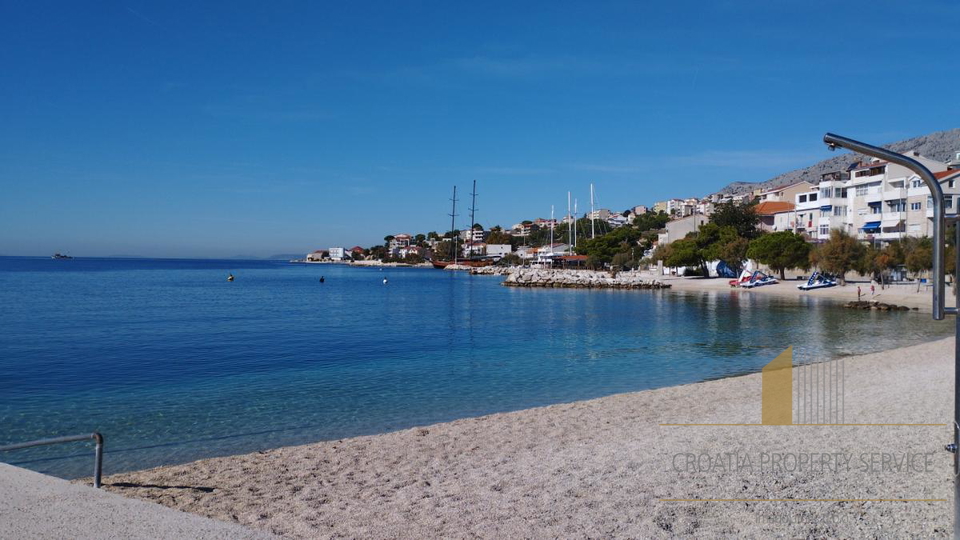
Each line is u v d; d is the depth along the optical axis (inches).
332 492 393.1
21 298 2728.8
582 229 7785.4
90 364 1080.8
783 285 3270.2
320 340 1419.8
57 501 308.5
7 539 258.1
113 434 623.5
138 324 1739.7
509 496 362.3
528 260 7391.7
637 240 6456.7
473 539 295.0
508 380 920.9
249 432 630.5
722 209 4306.1
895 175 3225.9
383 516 336.2
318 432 629.9
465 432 565.6
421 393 827.4
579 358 1139.9
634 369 1011.9
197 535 266.4
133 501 312.5
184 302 2628.0
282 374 981.2
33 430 641.6
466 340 1418.6
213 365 1072.8
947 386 674.2
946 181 2878.9
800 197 4099.4
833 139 212.7
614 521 311.6
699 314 2031.3
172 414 711.1
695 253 4065.0
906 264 2613.2
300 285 4392.2
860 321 1748.3
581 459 442.0
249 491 400.5
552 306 2486.5
